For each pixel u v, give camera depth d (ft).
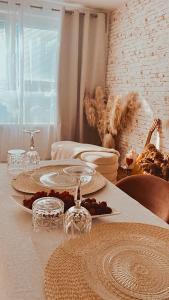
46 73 15.06
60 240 3.10
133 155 12.40
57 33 14.79
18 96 14.61
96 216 3.56
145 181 5.25
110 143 14.35
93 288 2.29
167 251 2.93
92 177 4.96
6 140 14.83
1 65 14.12
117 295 2.23
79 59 15.56
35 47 14.57
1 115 14.55
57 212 3.21
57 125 15.43
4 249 2.92
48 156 15.85
